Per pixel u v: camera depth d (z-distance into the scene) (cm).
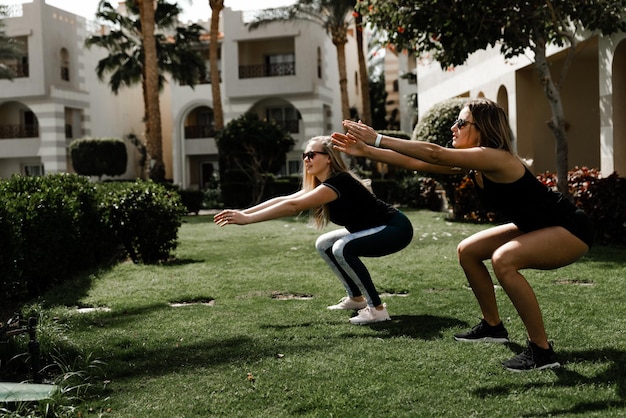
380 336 457
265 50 3359
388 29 1041
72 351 422
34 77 3331
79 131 3622
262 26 3212
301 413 320
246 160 2398
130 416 320
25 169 3641
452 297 584
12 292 646
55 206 726
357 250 491
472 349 416
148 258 922
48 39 3353
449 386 350
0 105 3534
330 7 2744
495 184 383
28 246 661
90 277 757
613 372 363
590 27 953
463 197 1474
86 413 325
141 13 2456
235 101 3344
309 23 3156
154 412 324
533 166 1495
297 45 3192
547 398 329
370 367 384
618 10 931
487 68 1675
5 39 2950
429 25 992
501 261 373
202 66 3212
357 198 497
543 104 1498
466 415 311
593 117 1484
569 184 1030
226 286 679
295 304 575
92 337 472
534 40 980
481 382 356
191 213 2234
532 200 378
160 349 435
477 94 1762
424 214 1698
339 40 2780
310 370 380
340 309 546
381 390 346
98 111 3734
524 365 372
